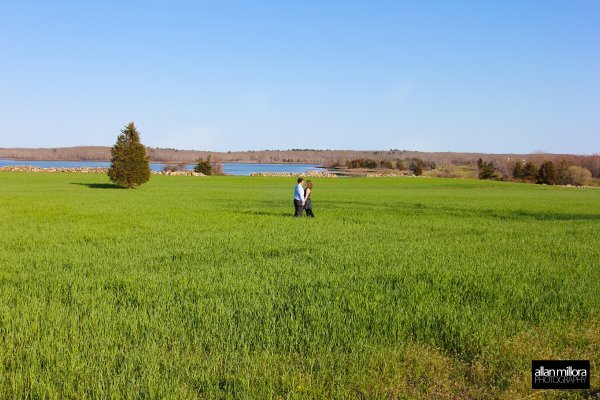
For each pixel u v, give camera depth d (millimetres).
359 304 8016
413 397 5039
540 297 8695
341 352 6070
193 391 5059
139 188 59688
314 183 85125
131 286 9508
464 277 10398
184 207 32719
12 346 6020
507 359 6008
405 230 20312
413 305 8023
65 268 11641
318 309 7645
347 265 12039
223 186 68375
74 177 80750
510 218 27203
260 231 19500
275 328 6898
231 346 6199
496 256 13539
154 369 5410
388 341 6453
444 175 153625
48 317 7273
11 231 18797
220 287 9383
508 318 7477
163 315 7527
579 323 7395
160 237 17438
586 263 12391
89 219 23922
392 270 11195
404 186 79812
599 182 135875
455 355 6184
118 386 5062
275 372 5473
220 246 15320
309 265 11844
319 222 23438
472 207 35938
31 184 62875
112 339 6379
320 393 5000
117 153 56438
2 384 5098
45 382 5184
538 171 135625
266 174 115375
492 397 5117
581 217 28734
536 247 15438
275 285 9586
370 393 5082
